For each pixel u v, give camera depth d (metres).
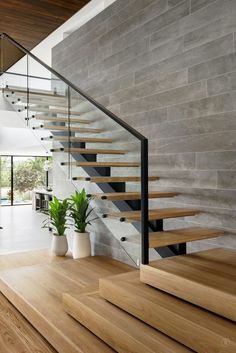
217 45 3.50
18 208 13.05
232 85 3.35
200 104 3.68
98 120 4.16
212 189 3.56
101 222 5.13
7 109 6.19
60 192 6.13
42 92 5.20
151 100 4.34
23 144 10.78
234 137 3.34
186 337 2.19
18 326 3.04
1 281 3.85
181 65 3.91
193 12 3.77
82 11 6.09
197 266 2.85
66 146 4.61
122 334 2.37
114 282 2.92
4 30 6.02
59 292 3.49
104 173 4.10
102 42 5.27
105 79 5.21
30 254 5.21
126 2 4.75
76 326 2.79
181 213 3.51
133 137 3.56
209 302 2.33
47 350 2.62
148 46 4.38
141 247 3.04
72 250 5.41
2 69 6.45
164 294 2.64
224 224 3.45
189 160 3.82
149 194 3.66
